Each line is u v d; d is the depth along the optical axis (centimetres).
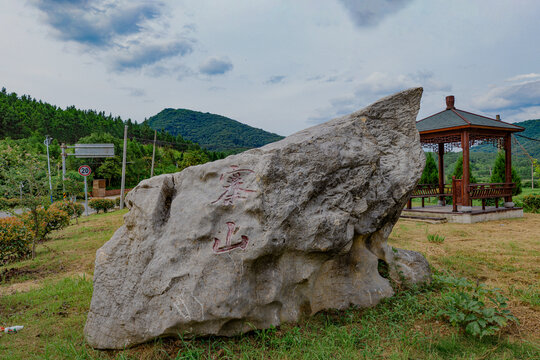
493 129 1186
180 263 389
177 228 407
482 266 660
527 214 1354
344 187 444
